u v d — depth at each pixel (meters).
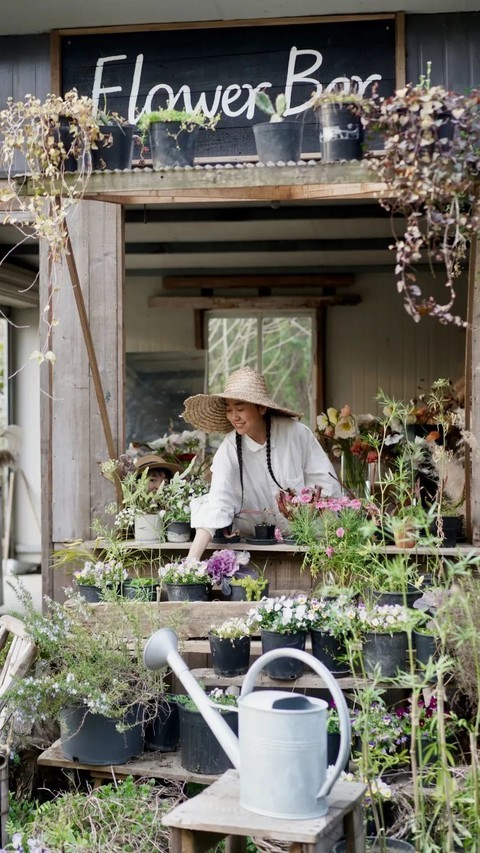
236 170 3.40
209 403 4.31
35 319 8.64
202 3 4.27
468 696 3.24
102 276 4.48
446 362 8.46
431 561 4.01
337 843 2.84
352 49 4.32
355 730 3.19
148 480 4.28
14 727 3.44
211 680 3.57
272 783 2.39
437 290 8.44
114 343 4.48
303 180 3.33
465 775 3.08
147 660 2.81
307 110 4.34
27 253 7.42
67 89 4.52
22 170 4.46
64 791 3.68
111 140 3.59
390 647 3.36
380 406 8.52
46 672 3.48
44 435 4.50
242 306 8.62
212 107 4.42
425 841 2.78
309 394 8.72
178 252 7.91
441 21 4.28
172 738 3.61
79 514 4.48
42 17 4.43
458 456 4.73
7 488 9.02
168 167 3.48
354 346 8.60
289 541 4.08
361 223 7.04
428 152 3.14
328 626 3.44
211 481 4.25
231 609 3.69
